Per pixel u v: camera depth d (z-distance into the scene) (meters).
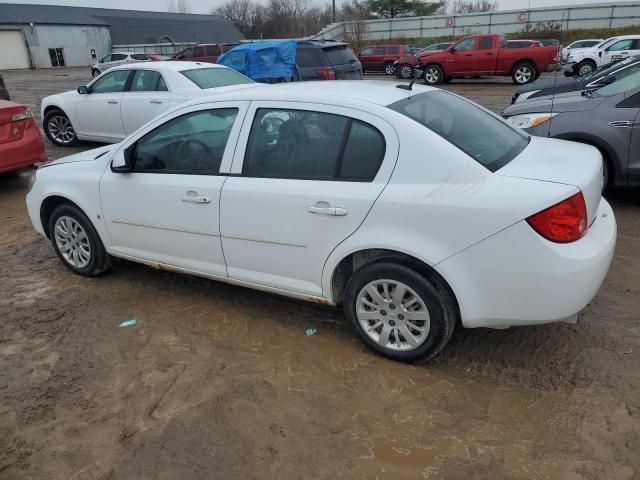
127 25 56.78
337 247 3.12
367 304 3.22
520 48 20.31
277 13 66.56
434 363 3.23
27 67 47.84
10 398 3.08
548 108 5.99
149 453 2.64
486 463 2.49
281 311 3.91
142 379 3.20
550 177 2.79
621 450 2.53
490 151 3.05
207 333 3.66
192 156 3.69
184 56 23.27
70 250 4.57
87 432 2.80
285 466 2.53
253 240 3.44
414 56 24.06
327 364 3.27
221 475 2.49
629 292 3.97
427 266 2.94
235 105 3.51
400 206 2.89
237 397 3.01
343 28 42.03
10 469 2.59
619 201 5.95
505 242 2.70
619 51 21.77
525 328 3.54
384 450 2.60
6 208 6.68
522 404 2.86
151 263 4.09
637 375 3.04
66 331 3.76
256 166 3.40
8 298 4.27
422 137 2.90
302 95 3.30
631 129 5.36
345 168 3.10
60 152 9.77
